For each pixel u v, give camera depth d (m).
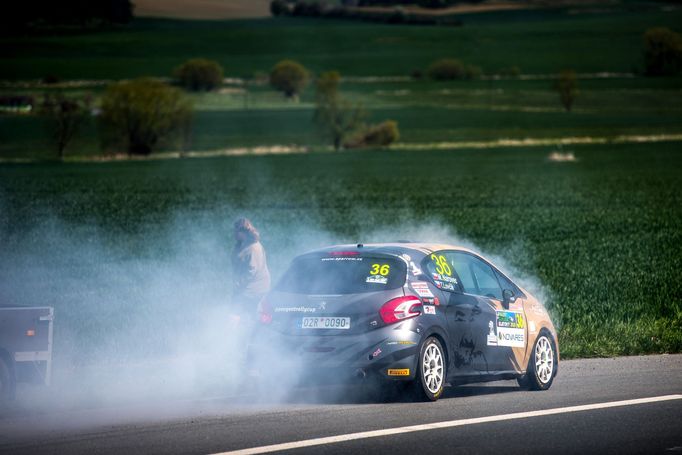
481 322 40.41
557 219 142.88
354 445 30.05
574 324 57.88
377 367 37.28
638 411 35.62
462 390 42.28
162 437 31.62
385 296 37.97
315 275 39.31
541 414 35.16
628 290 72.19
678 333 55.91
